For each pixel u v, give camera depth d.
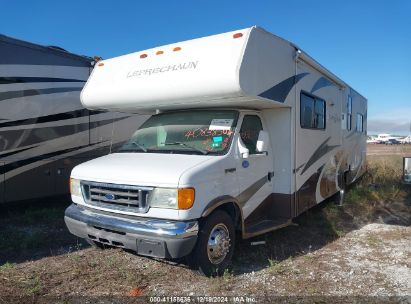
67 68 8.77
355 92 11.34
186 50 5.62
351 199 10.20
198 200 4.65
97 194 5.08
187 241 4.50
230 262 5.34
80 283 4.82
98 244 5.90
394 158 22.08
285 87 6.17
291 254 6.01
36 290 4.56
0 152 7.63
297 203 6.70
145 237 4.54
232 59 5.10
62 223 7.66
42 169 8.39
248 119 5.98
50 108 8.44
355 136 11.47
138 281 4.88
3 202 7.78
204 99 5.42
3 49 7.63
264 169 6.21
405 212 9.15
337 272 5.30
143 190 4.66
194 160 5.03
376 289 4.77
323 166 8.16
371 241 6.71
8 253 5.89
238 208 5.44
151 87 5.72
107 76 6.43
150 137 6.03
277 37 5.94
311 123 7.36
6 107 7.67
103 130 9.58
